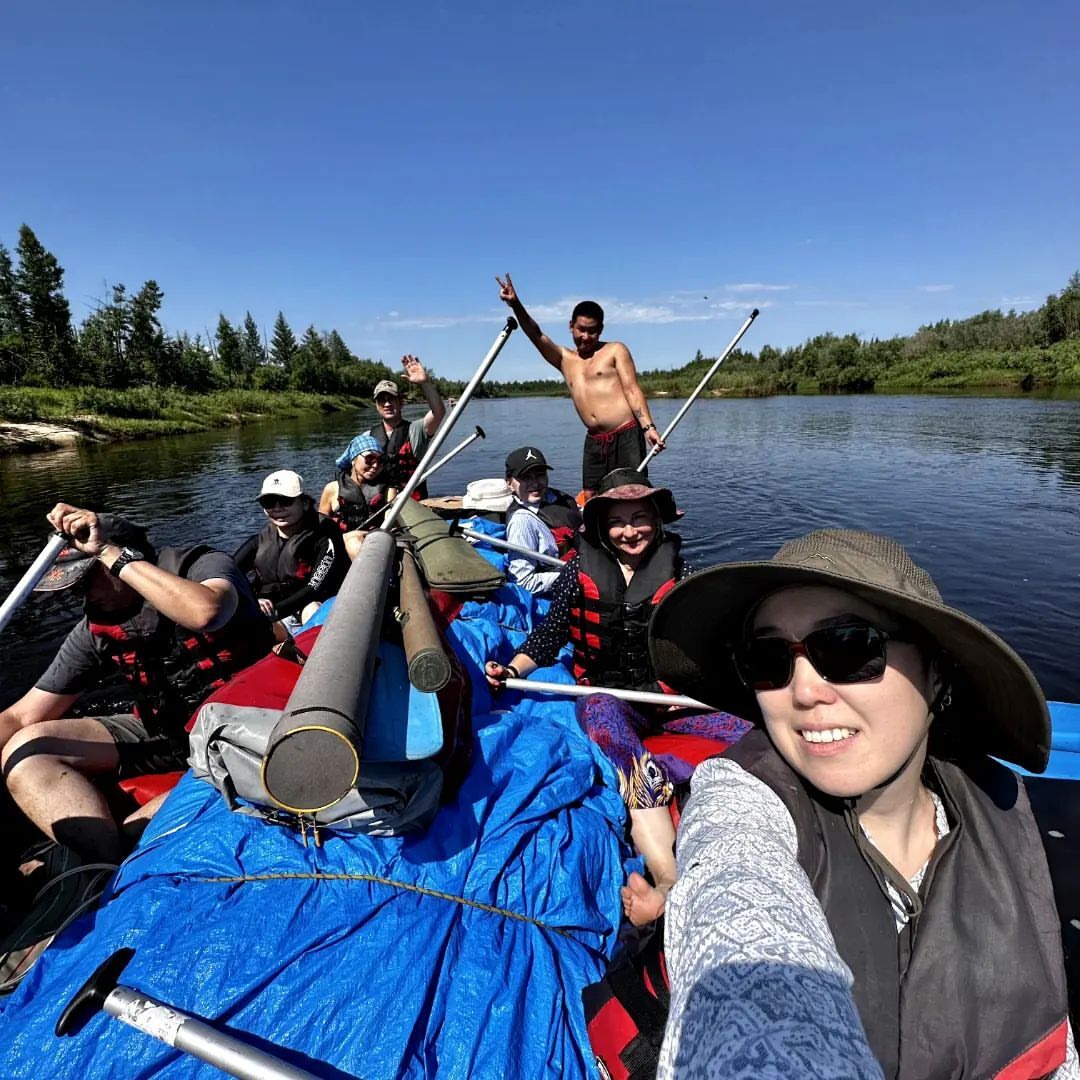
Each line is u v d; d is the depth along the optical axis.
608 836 1.94
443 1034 1.31
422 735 1.68
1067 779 2.63
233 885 1.50
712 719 2.53
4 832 2.45
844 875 0.90
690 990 0.71
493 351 3.35
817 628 0.88
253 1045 1.24
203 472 15.18
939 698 0.93
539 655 2.74
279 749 1.38
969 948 0.83
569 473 13.09
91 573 2.27
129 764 2.46
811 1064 0.59
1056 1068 0.87
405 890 1.54
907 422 19.86
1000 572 5.87
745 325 5.32
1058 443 13.81
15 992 1.37
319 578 4.20
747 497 9.77
